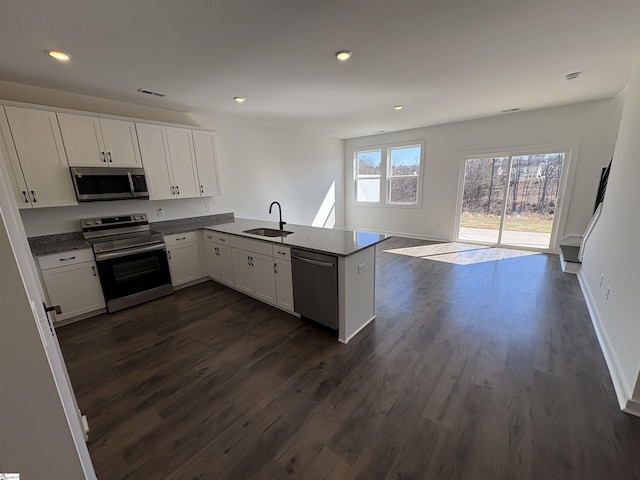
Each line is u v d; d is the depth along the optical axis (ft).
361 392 6.21
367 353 7.64
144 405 5.98
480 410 5.62
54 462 2.05
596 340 7.94
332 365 7.17
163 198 12.03
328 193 23.03
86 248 9.63
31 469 1.98
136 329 9.14
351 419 5.49
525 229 17.39
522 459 4.59
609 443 4.82
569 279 12.47
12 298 1.73
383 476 4.39
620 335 6.53
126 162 10.83
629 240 7.19
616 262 7.89
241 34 6.53
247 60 7.93
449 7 5.72
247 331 8.91
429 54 7.88
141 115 12.11
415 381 6.51
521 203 17.20
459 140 18.37
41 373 1.90
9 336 1.76
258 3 5.38
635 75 8.80
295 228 12.04
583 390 6.07
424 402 5.87
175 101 11.58
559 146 15.12
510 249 17.69
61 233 10.36
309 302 8.87
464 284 12.25
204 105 12.35
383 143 21.91
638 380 5.29
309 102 12.30
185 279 12.65
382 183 22.61
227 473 4.52
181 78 9.09
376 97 11.82
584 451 4.69
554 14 6.05
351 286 8.14
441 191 19.81
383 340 8.25
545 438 4.96
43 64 7.64
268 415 5.65
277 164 18.44
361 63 8.34
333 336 8.53
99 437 5.23
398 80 9.89
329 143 22.59
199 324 9.40
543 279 12.54
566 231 15.79
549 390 6.09
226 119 15.28
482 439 4.98
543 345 7.75
